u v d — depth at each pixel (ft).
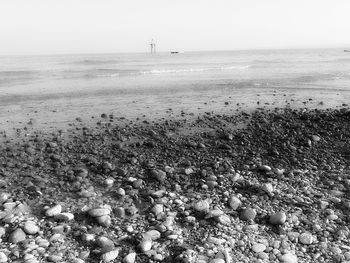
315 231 23.50
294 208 25.94
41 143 37.70
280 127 44.47
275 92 75.61
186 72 127.03
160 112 53.62
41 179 28.84
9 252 19.76
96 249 20.54
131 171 31.22
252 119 48.52
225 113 52.85
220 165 32.81
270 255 20.97
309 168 32.96
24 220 22.80
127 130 43.16
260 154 35.86
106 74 109.40
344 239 22.98
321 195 27.96
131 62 205.36
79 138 39.86
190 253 20.35
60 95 68.90
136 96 69.15
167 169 31.32
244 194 27.71
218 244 21.50
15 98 64.59
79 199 25.99
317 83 92.17
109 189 27.84
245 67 154.20
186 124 46.11
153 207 24.93
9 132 41.81
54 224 22.71
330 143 39.17
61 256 19.83
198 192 27.89
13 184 28.19
